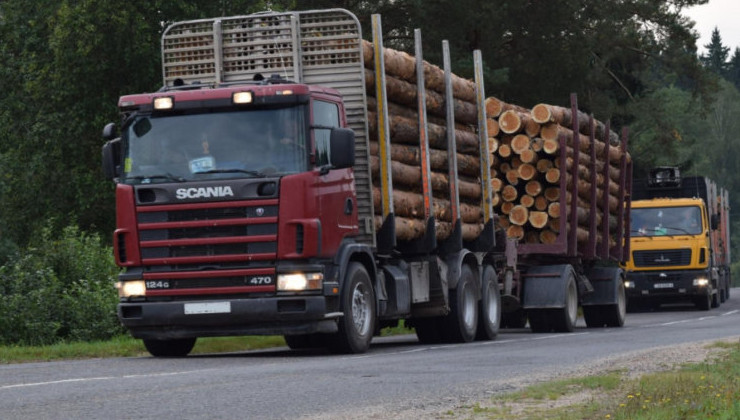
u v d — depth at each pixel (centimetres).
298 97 4006
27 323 5034
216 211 3988
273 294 3972
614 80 14475
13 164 11769
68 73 10775
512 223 6638
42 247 6041
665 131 14588
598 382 2759
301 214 3959
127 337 5222
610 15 12925
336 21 4488
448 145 5338
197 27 4603
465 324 5238
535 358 3791
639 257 10294
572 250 6669
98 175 11250
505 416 2200
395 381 2906
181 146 4044
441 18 11875
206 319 4000
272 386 2777
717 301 11081
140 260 4047
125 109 4094
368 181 4447
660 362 3428
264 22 4531
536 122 6538
